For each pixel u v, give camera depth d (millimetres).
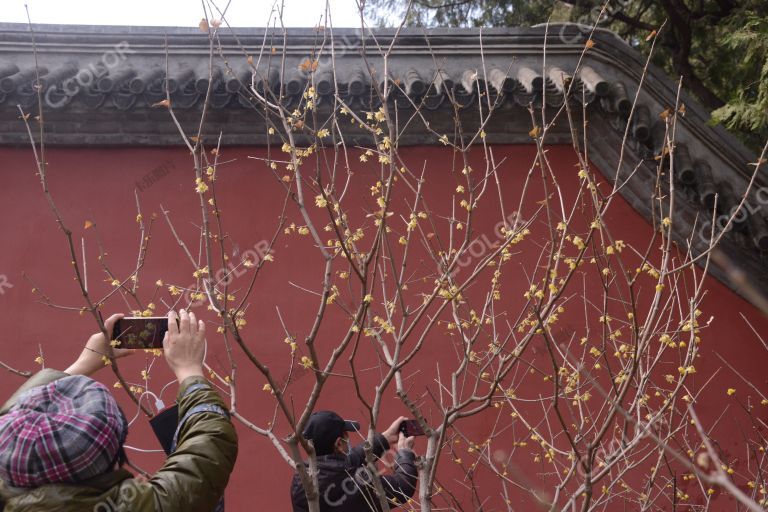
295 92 6352
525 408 6117
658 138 6492
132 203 6684
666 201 6586
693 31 11297
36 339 6371
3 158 6723
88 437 1849
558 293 3191
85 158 6762
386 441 3881
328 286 2924
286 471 6148
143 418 6047
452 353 6211
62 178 6707
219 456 2014
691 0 11055
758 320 6539
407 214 6555
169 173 6754
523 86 6414
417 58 6871
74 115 6652
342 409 6270
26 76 6477
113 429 1902
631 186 6656
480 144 6789
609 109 6465
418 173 6707
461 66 6891
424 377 6195
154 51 6832
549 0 11688
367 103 6441
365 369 6184
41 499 1800
